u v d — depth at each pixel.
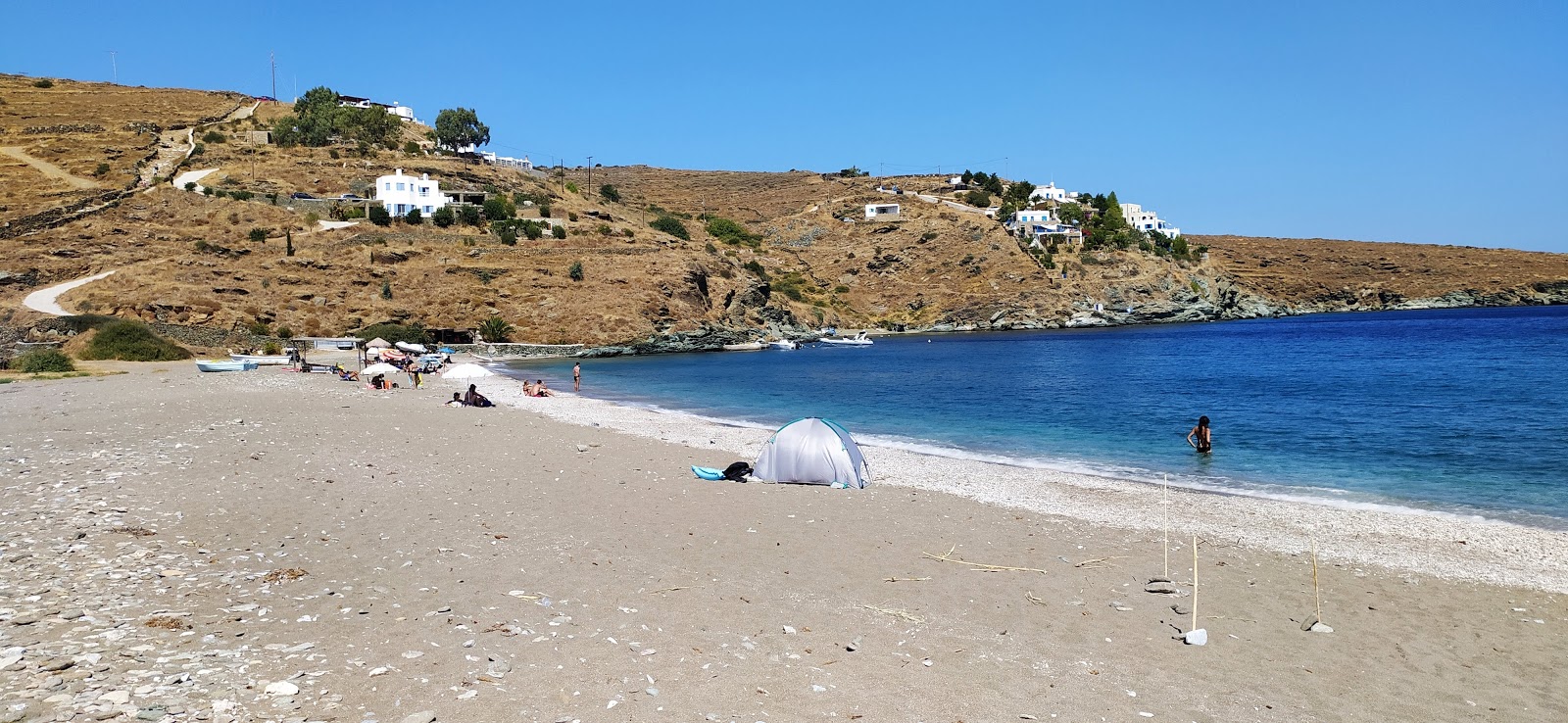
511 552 13.70
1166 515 18.20
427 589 11.49
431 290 93.19
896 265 159.38
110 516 14.55
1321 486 22.14
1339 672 9.84
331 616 10.18
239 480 18.41
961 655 10.02
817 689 8.80
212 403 34.88
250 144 129.88
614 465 22.62
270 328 78.81
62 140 118.19
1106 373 61.47
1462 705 9.00
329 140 138.62
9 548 12.31
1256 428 32.91
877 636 10.55
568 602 11.30
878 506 18.55
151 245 89.62
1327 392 45.22
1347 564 14.42
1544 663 10.16
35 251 82.75
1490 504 19.89
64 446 22.59
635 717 7.88
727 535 15.48
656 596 11.73
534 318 94.56
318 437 25.73
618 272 105.38
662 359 88.00
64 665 7.95
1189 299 163.12
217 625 9.59
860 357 88.31
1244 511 18.70
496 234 110.31
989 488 21.27
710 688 8.69
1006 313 145.00
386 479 19.45
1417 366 59.94
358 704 7.72
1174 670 9.78
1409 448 27.64
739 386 55.59
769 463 21.23
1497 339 89.50
